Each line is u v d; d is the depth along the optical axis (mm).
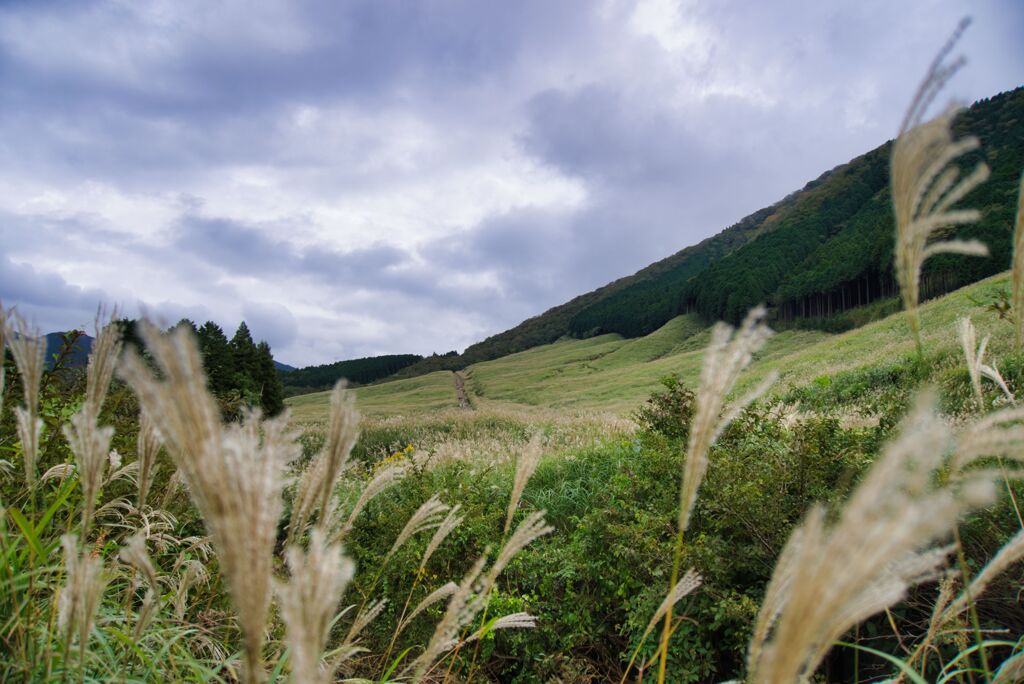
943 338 20531
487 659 4441
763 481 3957
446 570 4980
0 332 1716
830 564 493
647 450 5305
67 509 2486
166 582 2617
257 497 617
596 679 4391
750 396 895
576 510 6762
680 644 3863
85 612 1368
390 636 4402
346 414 1164
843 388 16312
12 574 1755
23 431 1771
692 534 4285
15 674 1736
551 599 4859
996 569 1237
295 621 661
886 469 494
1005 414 1036
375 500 6227
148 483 1807
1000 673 1304
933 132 847
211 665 2354
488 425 22516
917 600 3150
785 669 527
